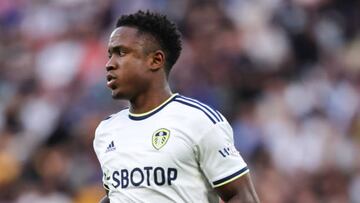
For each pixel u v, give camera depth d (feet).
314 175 120.67
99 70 143.64
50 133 131.13
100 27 153.79
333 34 149.59
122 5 155.43
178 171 49.85
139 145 50.72
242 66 139.23
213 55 140.77
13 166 127.85
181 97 51.90
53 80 144.97
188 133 50.16
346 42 149.07
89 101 135.74
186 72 136.67
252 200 50.60
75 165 122.83
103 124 53.36
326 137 124.98
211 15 147.02
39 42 154.71
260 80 136.77
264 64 140.46
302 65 143.64
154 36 51.96
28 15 162.50
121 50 51.72
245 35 145.18
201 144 50.08
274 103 130.52
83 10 157.79
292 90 133.80
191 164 50.19
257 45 143.43
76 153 125.18
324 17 151.23
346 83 137.80
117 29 52.21
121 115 52.95
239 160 50.80
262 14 149.07
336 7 152.76
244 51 142.00
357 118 131.03
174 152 49.88
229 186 50.42
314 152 123.34
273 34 146.00
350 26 151.43
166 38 52.29
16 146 131.75
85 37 151.94
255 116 127.54
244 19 148.36
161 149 50.11
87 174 121.70
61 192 121.80
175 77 135.64
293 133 124.98
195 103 51.26
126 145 51.21
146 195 49.88
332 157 123.03
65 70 145.69
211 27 145.69
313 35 146.72
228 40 144.05
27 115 138.10
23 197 123.44
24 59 151.74
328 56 145.69
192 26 146.72
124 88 51.57
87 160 123.34
